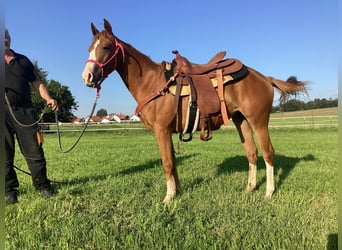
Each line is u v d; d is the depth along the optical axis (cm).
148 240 293
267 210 372
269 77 491
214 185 491
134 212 365
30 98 433
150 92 418
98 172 632
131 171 638
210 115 420
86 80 387
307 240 288
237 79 430
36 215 358
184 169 647
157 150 1072
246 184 504
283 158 790
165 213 359
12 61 402
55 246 286
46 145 1320
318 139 1531
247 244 284
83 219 344
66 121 4812
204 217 347
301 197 421
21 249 281
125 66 418
